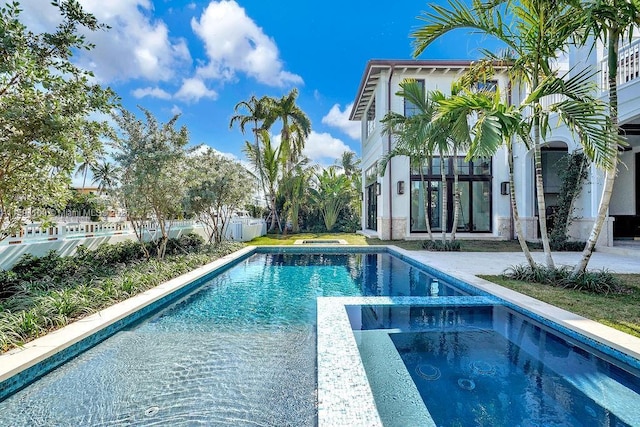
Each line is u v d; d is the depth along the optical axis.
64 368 3.32
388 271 8.58
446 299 5.31
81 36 4.46
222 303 5.67
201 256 8.80
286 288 6.79
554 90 5.36
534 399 2.80
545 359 3.53
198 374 3.23
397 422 2.51
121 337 4.11
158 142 7.18
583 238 10.38
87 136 4.60
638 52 8.13
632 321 3.87
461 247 11.05
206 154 10.82
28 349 3.22
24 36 3.93
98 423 2.52
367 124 17.83
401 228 13.65
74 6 4.38
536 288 5.46
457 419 2.54
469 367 3.37
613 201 12.45
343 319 4.38
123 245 7.88
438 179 13.94
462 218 13.94
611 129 5.04
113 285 5.17
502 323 4.59
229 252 10.57
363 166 19.00
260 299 5.93
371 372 3.27
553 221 12.20
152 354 3.64
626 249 8.98
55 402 2.78
